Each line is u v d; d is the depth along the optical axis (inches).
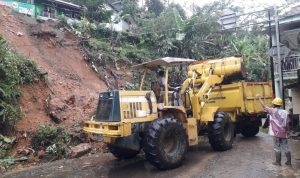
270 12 590.2
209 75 380.5
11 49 462.6
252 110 422.9
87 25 708.7
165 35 804.0
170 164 282.7
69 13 972.6
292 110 545.6
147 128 285.1
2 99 362.6
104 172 284.8
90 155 355.3
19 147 343.3
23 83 418.6
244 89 412.5
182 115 316.2
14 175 283.3
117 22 812.0
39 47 556.4
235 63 394.6
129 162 320.8
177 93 328.8
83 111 429.7
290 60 626.2
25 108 391.9
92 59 610.5
